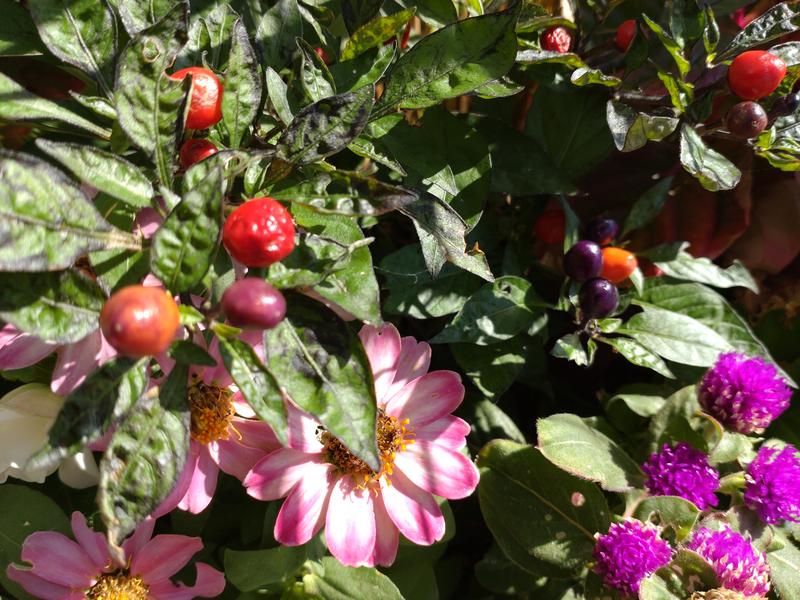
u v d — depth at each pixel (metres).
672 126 0.24
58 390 0.18
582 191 0.29
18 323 0.15
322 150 0.18
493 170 0.27
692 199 0.30
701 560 0.23
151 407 0.16
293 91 0.22
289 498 0.21
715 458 0.25
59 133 0.21
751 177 0.30
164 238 0.15
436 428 0.23
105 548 0.22
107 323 0.14
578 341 0.25
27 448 0.20
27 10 0.21
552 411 0.30
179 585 0.22
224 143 0.20
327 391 0.16
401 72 0.20
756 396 0.25
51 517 0.23
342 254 0.17
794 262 0.32
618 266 0.26
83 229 0.15
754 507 0.25
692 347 0.26
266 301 0.15
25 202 0.14
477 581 0.28
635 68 0.26
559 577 0.24
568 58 0.25
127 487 0.16
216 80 0.18
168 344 0.14
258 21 0.26
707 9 0.24
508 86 0.22
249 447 0.21
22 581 0.21
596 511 0.24
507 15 0.19
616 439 0.28
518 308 0.26
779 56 0.25
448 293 0.26
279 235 0.15
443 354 0.29
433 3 0.25
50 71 0.26
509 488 0.25
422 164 0.24
